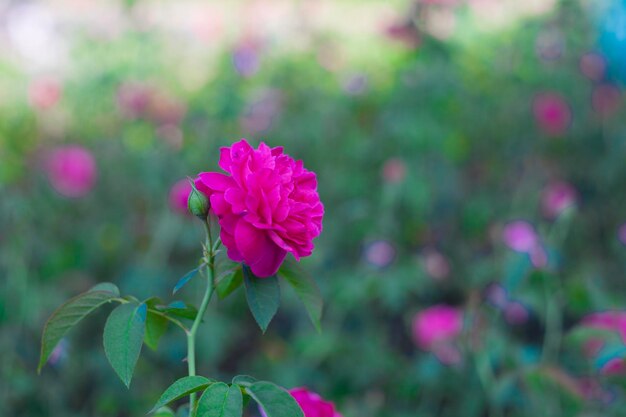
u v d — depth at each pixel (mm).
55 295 1651
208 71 2715
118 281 1843
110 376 1554
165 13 2982
